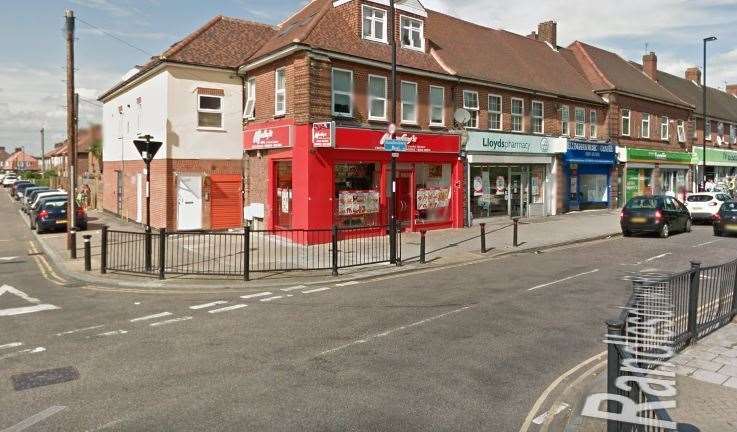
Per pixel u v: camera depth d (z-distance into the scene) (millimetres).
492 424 5016
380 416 5168
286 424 5008
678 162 36562
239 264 14312
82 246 18172
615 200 30672
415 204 20344
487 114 23000
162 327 8461
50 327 8508
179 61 20391
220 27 22422
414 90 20359
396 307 9562
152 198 21969
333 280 12328
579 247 17562
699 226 24625
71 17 16609
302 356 6945
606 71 32031
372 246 16969
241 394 5719
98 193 34250
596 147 28516
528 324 8328
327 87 17672
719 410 4992
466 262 14727
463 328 8141
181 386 5961
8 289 11680
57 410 5363
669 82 40625
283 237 18859
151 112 22109
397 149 14422
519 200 25062
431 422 5043
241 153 22141
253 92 21031
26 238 22156
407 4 20766
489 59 24766
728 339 7348
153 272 13008
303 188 17453
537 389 5824
